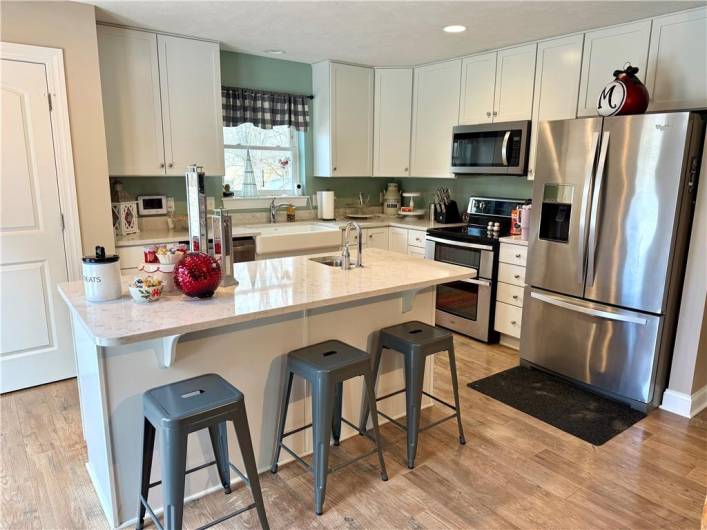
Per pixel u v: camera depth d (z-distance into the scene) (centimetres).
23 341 300
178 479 157
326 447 193
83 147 303
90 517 192
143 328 155
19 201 287
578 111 340
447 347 233
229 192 434
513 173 379
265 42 375
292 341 219
